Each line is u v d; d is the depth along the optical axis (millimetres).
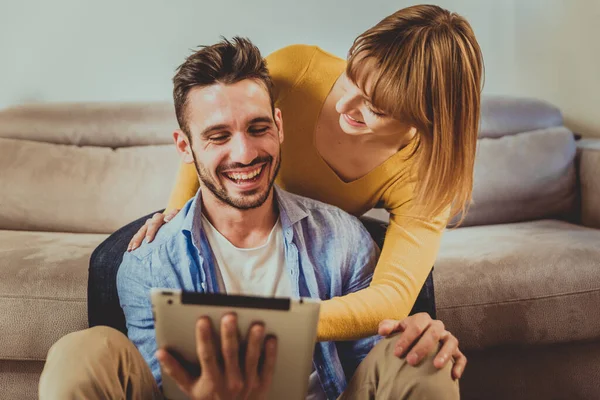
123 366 959
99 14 2174
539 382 1585
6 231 1837
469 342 1533
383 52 1068
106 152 1979
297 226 1178
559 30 2324
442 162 1118
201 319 826
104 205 1890
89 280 1271
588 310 1574
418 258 1188
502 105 2201
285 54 1312
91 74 2215
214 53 1079
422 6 1107
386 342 1026
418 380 967
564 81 2354
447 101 1080
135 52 2207
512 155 2062
